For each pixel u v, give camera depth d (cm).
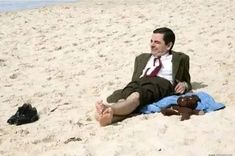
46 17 1019
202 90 424
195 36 704
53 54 661
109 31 801
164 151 276
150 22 864
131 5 1167
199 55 584
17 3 1385
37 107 418
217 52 596
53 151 297
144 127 324
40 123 373
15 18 1027
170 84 385
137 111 371
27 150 312
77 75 536
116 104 349
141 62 403
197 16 891
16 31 862
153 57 402
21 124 376
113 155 276
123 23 875
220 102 381
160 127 318
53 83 508
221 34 704
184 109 343
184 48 627
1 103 441
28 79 532
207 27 769
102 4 1241
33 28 883
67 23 920
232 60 550
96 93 455
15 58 646
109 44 695
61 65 593
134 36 745
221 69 508
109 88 466
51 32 832
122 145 290
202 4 1063
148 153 275
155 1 1234
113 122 352
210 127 310
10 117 393
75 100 437
